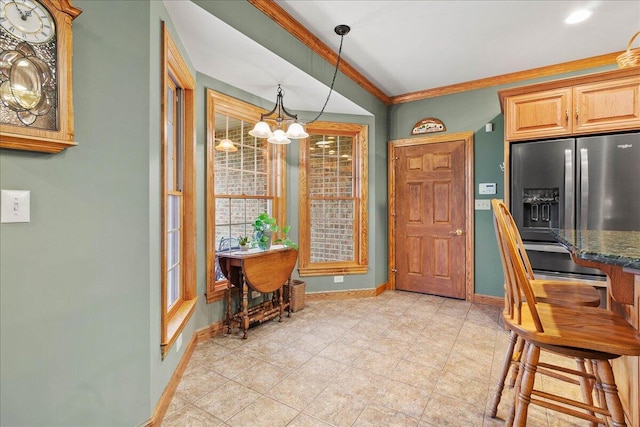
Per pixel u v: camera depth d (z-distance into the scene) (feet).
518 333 4.09
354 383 6.66
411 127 13.73
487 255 12.25
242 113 10.27
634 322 4.42
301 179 12.38
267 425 5.39
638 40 9.30
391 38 9.23
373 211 13.34
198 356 7.88
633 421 4.49
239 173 10.52
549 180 9.05
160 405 5.52
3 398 3.69
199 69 8.70
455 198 12.84
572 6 7.70
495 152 12.11
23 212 3.78
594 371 5.02
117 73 4.68
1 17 3.51
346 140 13.35
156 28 5.45
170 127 7.78
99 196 4.48
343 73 10.95
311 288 12.59
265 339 8.90
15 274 3.75
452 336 9.07
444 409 5.79
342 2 7.60
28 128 3.68
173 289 7.59
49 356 4.03
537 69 11.25
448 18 8.22
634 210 8.11
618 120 8.29
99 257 4.49
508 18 8.22
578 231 6.56
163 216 5.73
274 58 8.07
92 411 4.43
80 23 4.26
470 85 12.44
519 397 4.30
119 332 4.71
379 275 13.66
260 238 9.92
